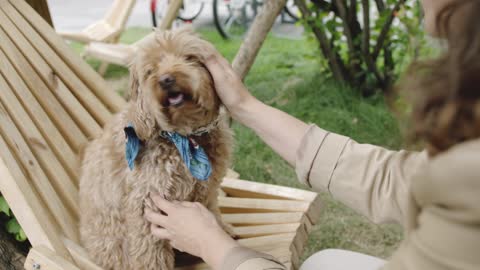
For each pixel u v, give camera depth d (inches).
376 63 152.7
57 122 78.5
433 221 25.2
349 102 151.9
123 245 67.5
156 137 61.4
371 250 103.7
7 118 71.5
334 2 148.9
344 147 52.2
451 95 23.6
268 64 188.5
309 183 54.1
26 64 79.4
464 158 23.0
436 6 35.8
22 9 84.7
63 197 73.9
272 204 77.4
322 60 162.2
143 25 250.1
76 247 69.3
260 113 57.1
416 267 25.8
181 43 58.7
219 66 58.7
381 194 49.6
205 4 258.1
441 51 27.6
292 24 247.3
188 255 71.2
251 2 229.9
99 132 79.3
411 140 27.3
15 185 63.3
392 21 143.6
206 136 63.0
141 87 59.2
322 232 109.0
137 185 61.2
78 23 255.4
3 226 88.6
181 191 61.9
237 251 46.9
